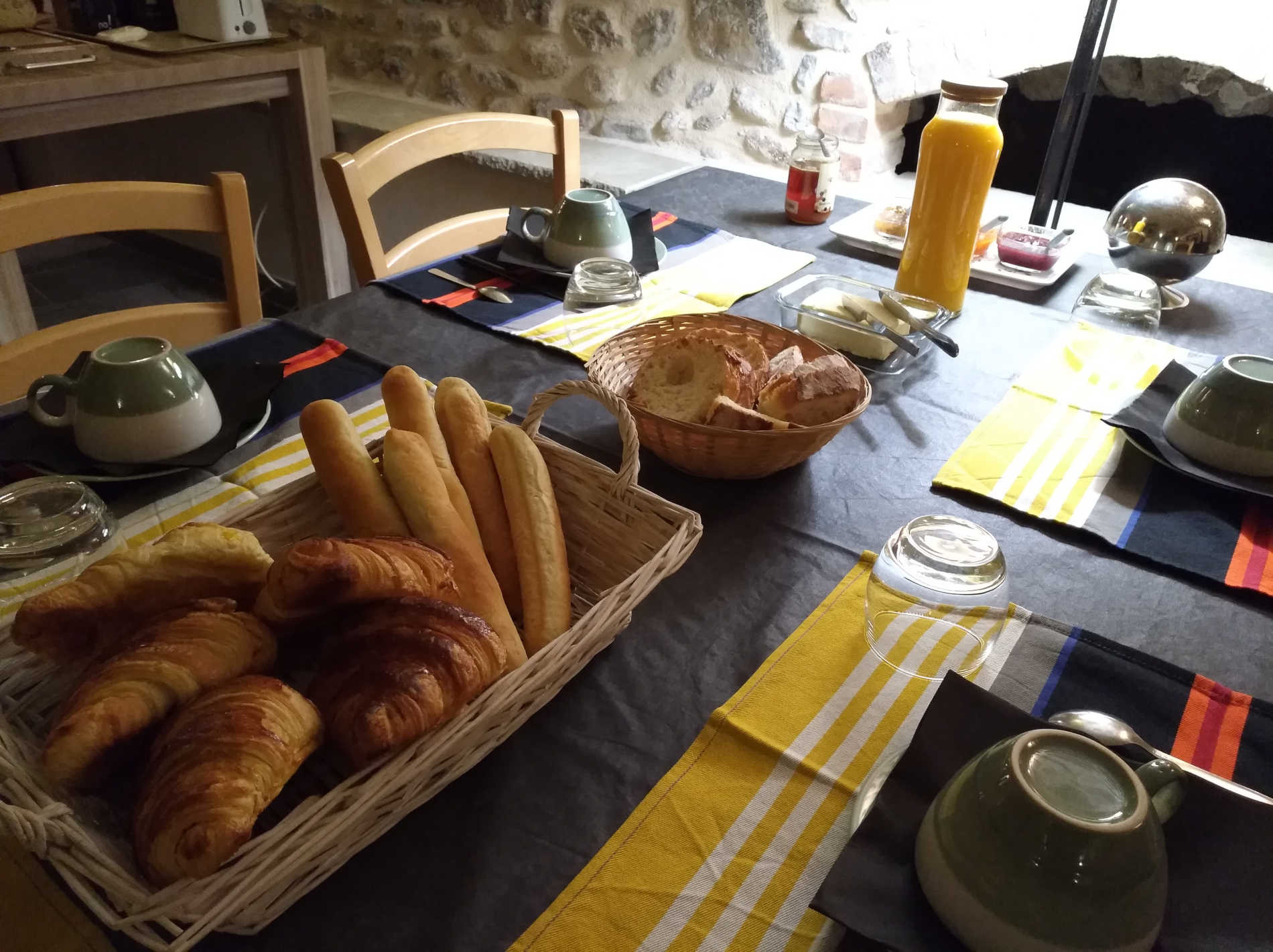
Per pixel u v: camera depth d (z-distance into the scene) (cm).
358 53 254
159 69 172
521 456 64
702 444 75
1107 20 114
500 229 148
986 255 136
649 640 64
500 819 50
